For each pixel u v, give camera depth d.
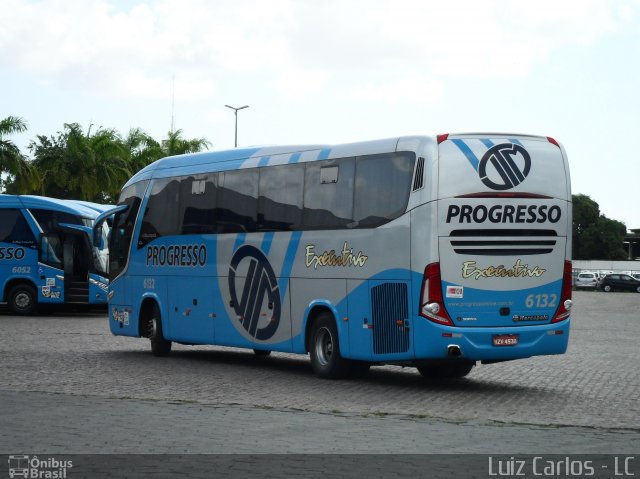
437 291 16.08
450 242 16.16
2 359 21.34
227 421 12.49
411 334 16.31
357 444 10.78
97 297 38.66
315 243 18.27
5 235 39.12
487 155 16.42
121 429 11.78
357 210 17.44
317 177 18.38
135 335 23.17
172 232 22.14
